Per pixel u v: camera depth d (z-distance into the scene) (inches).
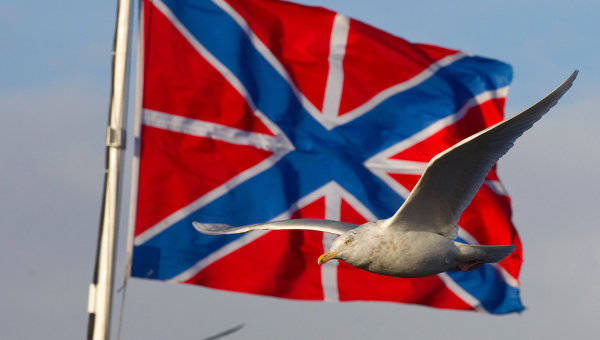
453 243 388.8
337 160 629.9
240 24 604.1
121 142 516.4
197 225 474.9
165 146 563.5
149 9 571.2
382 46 649.6
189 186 564.1
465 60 681.6
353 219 625.3
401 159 650.8
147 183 555.2
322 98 634.2
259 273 578.2
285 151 612.1
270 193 595.8
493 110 685.3
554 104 330.0
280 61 621.3
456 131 670.5
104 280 506.3
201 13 593.3
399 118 656.4
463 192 365.4
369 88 650.8
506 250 395.5
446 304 656.4
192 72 579.8
